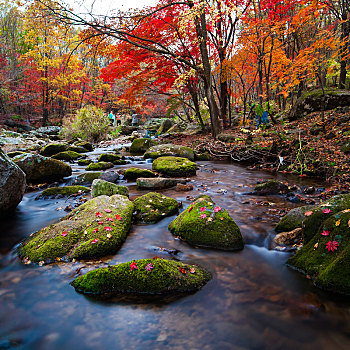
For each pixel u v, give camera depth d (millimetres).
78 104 31234
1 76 20438
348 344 1614
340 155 6426
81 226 3111
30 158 5914
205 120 15117
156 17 10023
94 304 2018
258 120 11758
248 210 4113
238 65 12906
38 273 2434
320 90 10875
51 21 7215
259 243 3025
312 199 4543
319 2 8250
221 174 7211
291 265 2490
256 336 1684
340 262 2080
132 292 2121
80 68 24328
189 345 1615
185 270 2332
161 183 5578
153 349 1588
